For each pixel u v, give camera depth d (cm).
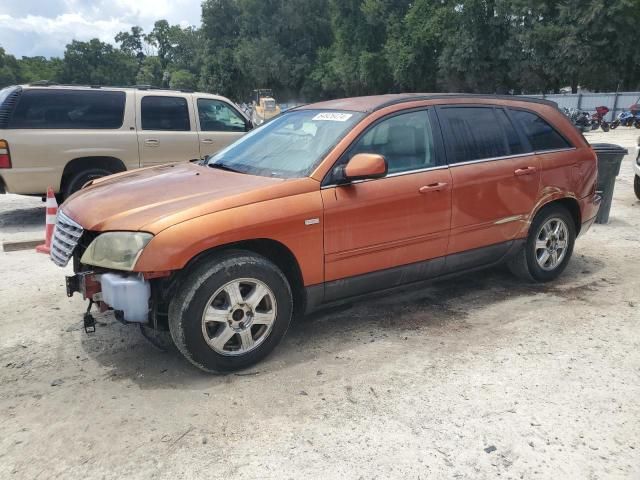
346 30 5609
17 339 420
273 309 370
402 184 412
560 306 475
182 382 354
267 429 303
